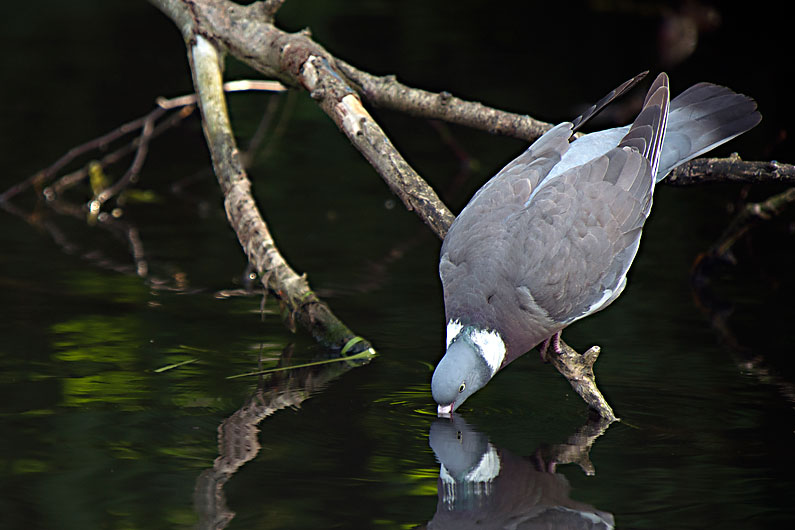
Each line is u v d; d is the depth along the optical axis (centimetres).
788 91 1919
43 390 875
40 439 778
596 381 923
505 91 1905
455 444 786
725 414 845
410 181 970
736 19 2325
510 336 827
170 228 1427
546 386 927
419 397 884
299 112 2017
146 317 1077
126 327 1043
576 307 830
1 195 1476
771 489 707
